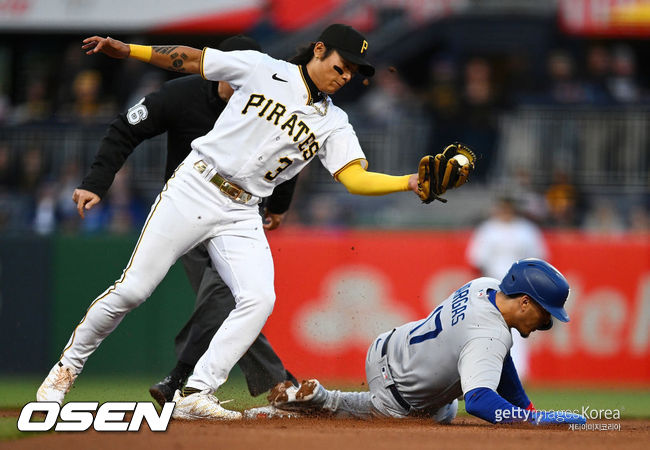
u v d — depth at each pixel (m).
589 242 37.84
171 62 16.53
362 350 37.84
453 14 52.88
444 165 15.73
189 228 16.55
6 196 45.88
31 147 47.31
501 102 46.84
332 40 16.50
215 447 12.81
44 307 38.16
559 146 46.00
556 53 51.84
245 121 16.38
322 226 43.62
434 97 47.62
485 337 15.85
